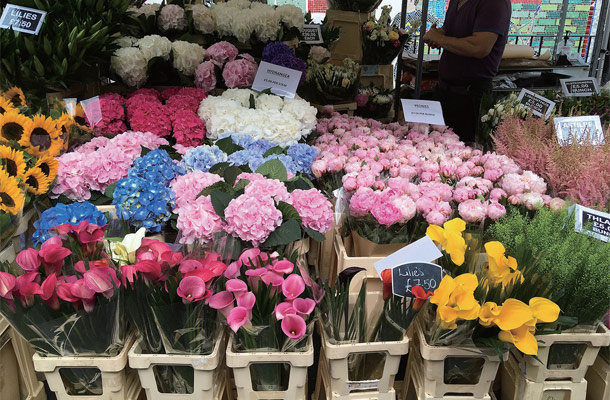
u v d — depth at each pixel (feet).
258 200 5.29
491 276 4.98
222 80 10.34
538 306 4.50
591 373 5.84
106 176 6.55
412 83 17.31
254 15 10.69
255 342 4.68
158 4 11.52
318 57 12.59
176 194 5.88
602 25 13.43
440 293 4.45
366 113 13.28
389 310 4.85
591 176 6.71
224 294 4.45
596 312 5.02
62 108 7.29
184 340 4.64
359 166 7.07
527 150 7.87
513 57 16.55
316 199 5.64
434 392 5.16
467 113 12.25
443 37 11.67
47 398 6.25
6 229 5.50
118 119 8.21
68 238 5.03
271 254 4.94
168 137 8.41
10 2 8.00
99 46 8.29
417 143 9.04
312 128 8.89
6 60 7.36
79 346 4.63
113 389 4.79
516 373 5.53
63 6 8.45
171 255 4.61
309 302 4.46
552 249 5.11
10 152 5.85
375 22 14.38
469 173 7.38
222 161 6.91
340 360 4.93
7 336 5.41
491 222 6.14
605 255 5.00
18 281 4.29
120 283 4.47
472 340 4.80
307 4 22.40
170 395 4.87
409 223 5.85
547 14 21.89
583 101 11.23
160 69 10.05
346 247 6.52
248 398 4.96
